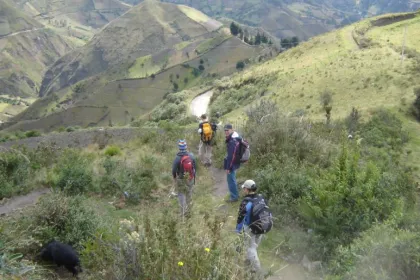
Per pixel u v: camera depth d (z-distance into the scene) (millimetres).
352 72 41969
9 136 32406
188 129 22172
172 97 73500
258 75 61812
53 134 30141
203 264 4168
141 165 11477
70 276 5957
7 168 11086
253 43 159125
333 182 7059
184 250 4270
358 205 6469
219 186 10156
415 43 52688
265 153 10594
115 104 118875
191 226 4977
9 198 9953
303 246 6289
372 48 53219
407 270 4559
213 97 67750
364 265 4703
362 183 6852
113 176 10359
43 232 6520
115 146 17438
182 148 7668
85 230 6766
